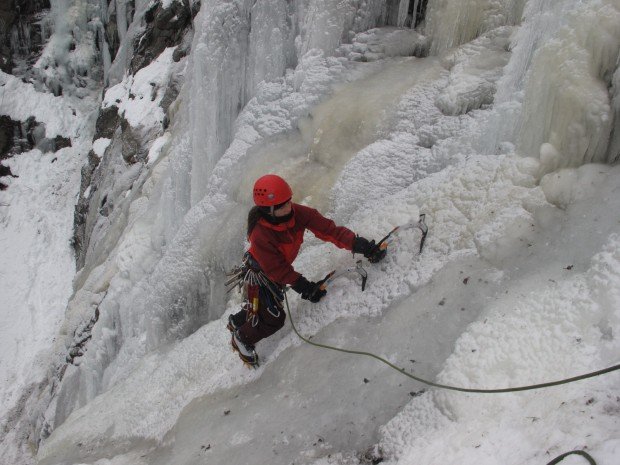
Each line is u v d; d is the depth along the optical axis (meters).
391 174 3.75
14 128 15.52
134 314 6.66
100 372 7.27
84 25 16.05
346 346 2.84
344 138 4.26
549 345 2.00
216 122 5.75
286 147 4.72
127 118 11.33
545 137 2.65
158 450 3.53
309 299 3.16
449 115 3.72
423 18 4.77
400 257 2.95
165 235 6.81
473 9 4.10
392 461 2.14
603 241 2.17
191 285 5.18
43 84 16.00
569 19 2.51
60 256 13.73
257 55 5.37
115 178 11.03
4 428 9.85
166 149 9.09
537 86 2.65
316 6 4.78
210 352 4.07
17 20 15.64
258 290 3.05
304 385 2.86
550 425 1.69
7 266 13.59
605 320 1.92
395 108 4.05
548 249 2.37
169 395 4.16
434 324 2.51
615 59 2.38
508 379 2.02
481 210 2.75
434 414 2.15
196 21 6.94
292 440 2.58
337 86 4.59
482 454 1.80
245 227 4.68
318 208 4.09
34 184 15.20
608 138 2.40
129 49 13.64
